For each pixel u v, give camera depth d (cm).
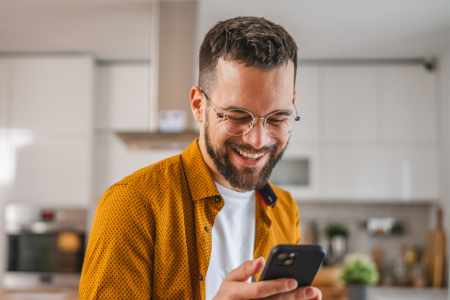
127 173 355
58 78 353
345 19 288
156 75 252
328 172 354
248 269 62
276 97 75
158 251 76
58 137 349
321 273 304
